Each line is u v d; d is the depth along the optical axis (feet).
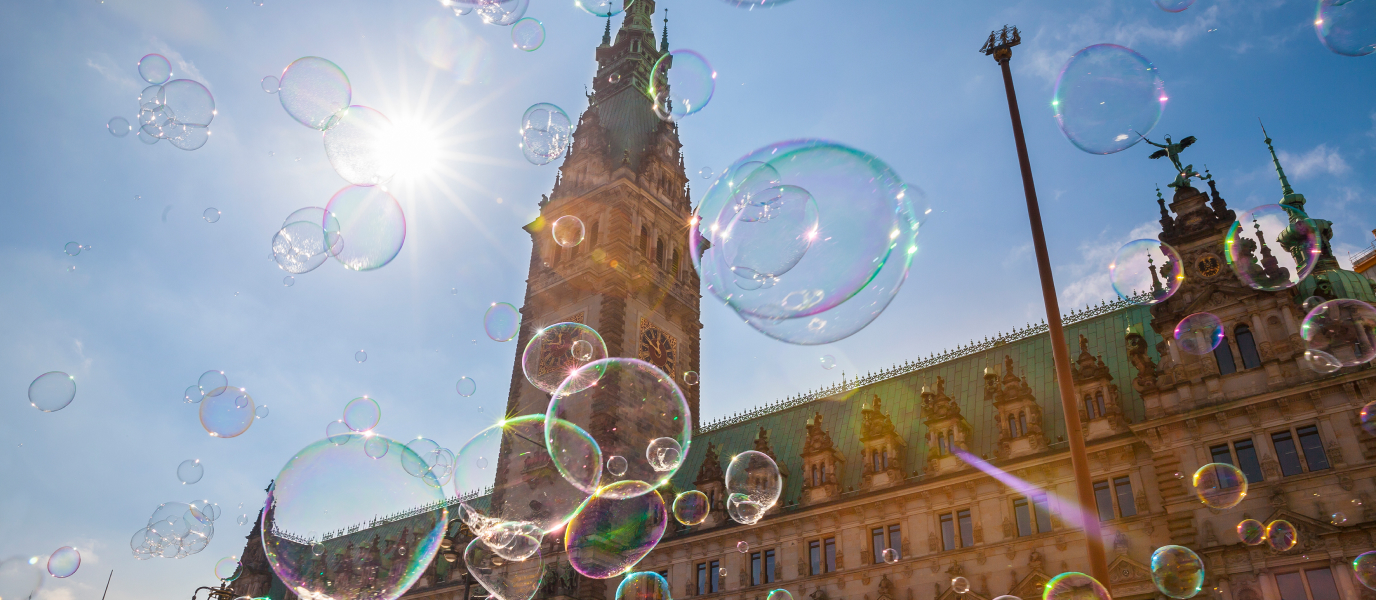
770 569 161.99
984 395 165.48
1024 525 136.67
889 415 179.63
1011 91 86.58
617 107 269.03
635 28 293.84
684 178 263.90
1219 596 108.37
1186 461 119.44
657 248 239.09
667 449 194.49
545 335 220.64
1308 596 102.94
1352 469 106.73
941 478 147.54
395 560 83.92
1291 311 120.37
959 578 121.70
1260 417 115.85
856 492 159.63
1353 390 110.42
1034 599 127.44
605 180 240.73
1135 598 119.03
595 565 173.78
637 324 216.95
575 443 193.47
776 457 188.34
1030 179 80.64
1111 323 164.25
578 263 226.58
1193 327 109.91
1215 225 132.05
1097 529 62.75
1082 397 142.92
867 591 146.20
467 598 131.13
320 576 81.05
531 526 177.88
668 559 176.24
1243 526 104.73
